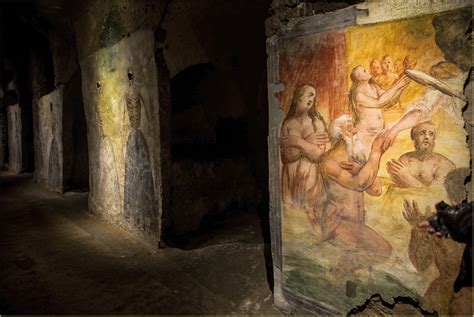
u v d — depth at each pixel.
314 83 2.98
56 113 9.56
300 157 3.13
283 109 3.23
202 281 4.17
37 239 5.97
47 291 4.06
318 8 3.03
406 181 2.51
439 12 2.31
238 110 7.05
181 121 6.88
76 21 7.43
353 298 2.85
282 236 3.32
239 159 6.75
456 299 2.34
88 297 3.91
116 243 5.63
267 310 3.45
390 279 2.64
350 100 2.76
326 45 2.88
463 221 1.98
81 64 7.44
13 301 3.83
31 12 8.93
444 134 2.33
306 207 3.12
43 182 10.73
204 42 5.68
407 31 2.45
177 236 5.76
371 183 2.69
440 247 2.40
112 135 6.45
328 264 2.99
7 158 16.05
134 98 5.68
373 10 2.60
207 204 6.23
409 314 2.56
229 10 5.62
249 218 6.47
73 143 9.57
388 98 2.56
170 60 5.32
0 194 9.92
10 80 13.90
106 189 6.79
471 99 2.22
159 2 5.03
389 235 2.62
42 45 10.65
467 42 2.22
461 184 2.28
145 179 5.52
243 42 6.18
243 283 4.02
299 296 3.22
